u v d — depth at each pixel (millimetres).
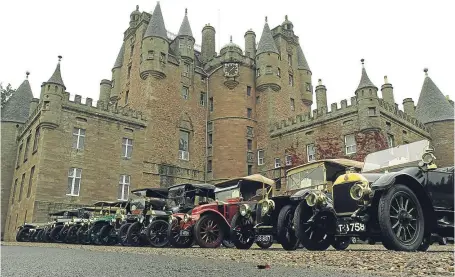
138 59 39031
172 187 14156
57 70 30188
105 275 3176
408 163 7363
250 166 38844
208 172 38969
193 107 39906
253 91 41406
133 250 8664
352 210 6219
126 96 40406
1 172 35688
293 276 2992
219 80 41031
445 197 6430
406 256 4414
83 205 28906
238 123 39062
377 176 6840
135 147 33562
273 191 12422
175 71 38812
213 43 47281
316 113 34094
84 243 16062
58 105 29188
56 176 28125
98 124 31547
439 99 37531
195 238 10672
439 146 35688
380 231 5922
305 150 34281
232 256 5605
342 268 3576
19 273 3369
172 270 3543
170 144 36500
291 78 43406
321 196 6848
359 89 30484
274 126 38344
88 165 30094
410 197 5812
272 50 41188
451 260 3896
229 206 11578
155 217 12789
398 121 31875
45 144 28125
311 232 7391
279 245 12609
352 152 30438
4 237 33812
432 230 6234
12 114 37844
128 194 32000
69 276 3119
